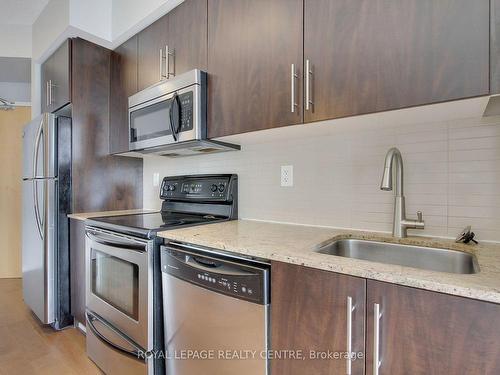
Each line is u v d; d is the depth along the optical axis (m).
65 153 2.14
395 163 1.22
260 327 0.99
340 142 1.45
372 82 0.99
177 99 1.58
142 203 2.56
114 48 2.20
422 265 1.14
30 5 2.35
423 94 0.90
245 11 1.35
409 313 0.72
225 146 1.74
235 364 1.06
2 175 3.35
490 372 0.63
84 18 1.98
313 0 1.13
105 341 1.63
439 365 0.68
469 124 1.13
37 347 1.94
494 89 0.79
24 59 2.71
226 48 1.42
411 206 1.25
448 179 1.17
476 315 0.64
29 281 2.35
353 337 0.80
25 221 2.41
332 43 1.08
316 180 1.53
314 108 1.13
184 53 1.63
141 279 1.39
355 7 1.03
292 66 1.19
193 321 1.21
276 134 1.46
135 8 1.86
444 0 0.86
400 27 0.94
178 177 2.14
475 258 0.93
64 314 2.17
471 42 0.82
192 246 1.26
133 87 2.01
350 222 1.42
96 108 2.27
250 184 1.80
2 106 3.33
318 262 0.86
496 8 0.79
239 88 1.37
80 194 2.21
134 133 1.93
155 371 1.38
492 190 1.09
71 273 2.15
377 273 0.76
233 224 1.63
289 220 1.63
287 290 0.93
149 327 1.36
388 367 0.75
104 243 1.65
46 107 2.47
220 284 1.09
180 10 1.65
